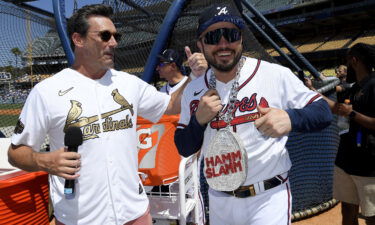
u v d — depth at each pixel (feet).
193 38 14.38
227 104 5.72
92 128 5.88
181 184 7.63
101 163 5.91
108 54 5.99
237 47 5.31
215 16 5.18
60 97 5.78
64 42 14.03
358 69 9.12
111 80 6.32
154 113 7.36
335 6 106.73
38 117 5.72
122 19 14.78
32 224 7.25
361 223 12.78
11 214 6.72
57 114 5.77
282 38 21.44
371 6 94.53
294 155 12.32
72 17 5.99
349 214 10.09
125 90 6.41
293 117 4.96
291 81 5.60
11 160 5.85
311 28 118.01
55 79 5.90
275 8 114.62
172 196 8.45
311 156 13.30
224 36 5.17
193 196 9.07
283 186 5.91
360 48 9.00
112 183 5.97
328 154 14.24
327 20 106.73
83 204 5.88
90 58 5.95
